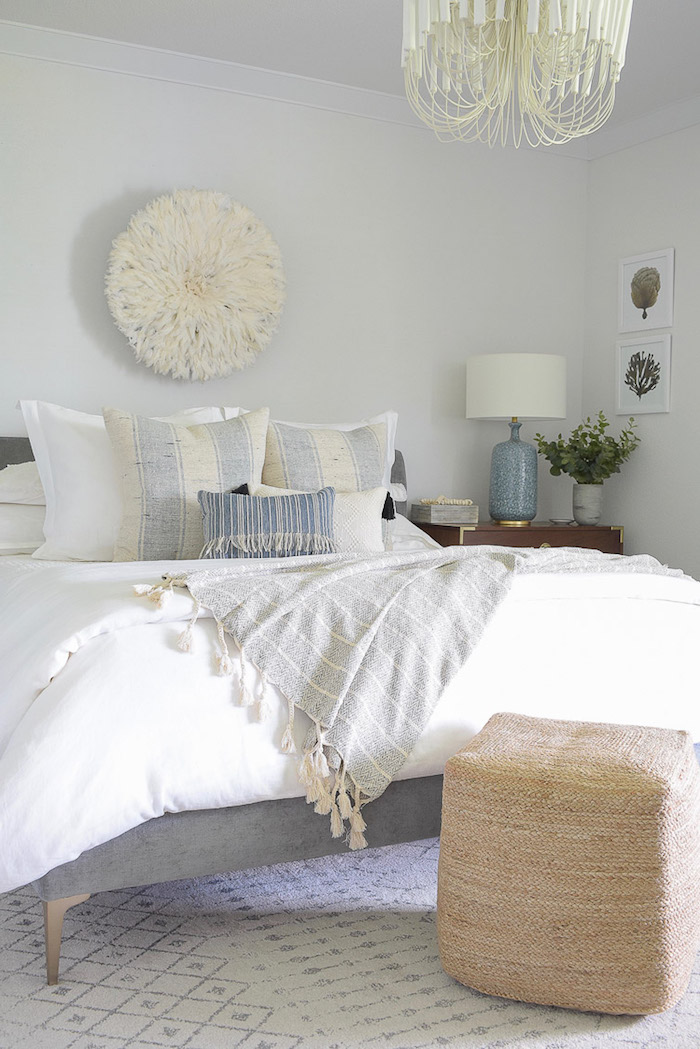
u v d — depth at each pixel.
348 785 2.13
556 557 2.79
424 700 2.21
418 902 2.34
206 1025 1.79
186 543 3.09
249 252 4.29
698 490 4.71
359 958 2.05
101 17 3.88
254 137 4.45
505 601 2.48
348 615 2.24
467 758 1.91
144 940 2.14
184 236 4.16
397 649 2.23
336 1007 1.86
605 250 5.22
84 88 4.09
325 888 2.42
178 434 3.23
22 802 1.85
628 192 5.07
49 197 4.04
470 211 5.00
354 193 4.69
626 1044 1.73
